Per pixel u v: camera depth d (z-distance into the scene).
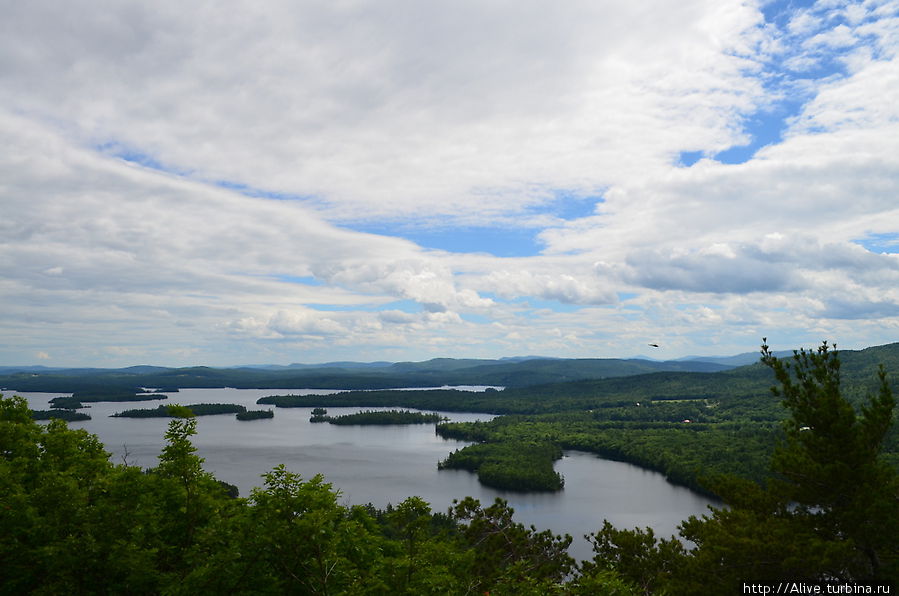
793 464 27.75
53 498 20.27
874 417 27.56
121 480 21.23
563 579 36.00
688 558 31.33
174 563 21.67
